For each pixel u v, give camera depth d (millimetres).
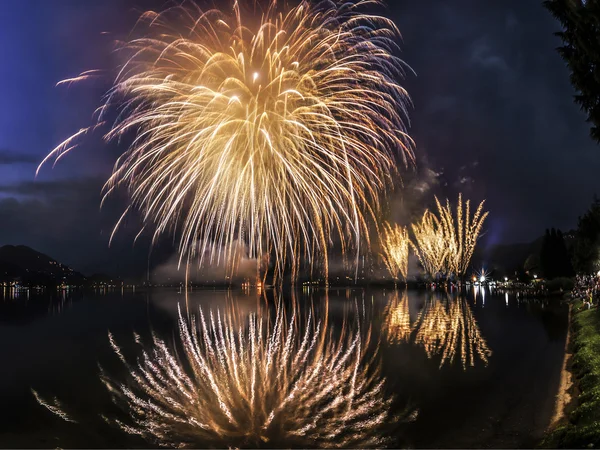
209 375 20828
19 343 32500
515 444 11469
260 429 13555
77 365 23797
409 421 13594
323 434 12945
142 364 23766
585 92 13070
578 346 20734
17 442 12844
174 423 14281
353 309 55000
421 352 23859
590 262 52938
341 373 20062
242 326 41000
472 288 111750
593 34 12141
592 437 9617
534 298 59531
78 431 13719
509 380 17531
